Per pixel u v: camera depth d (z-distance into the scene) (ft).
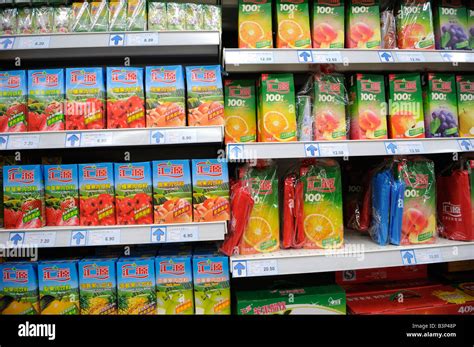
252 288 5.11
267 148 4.64
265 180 4.88
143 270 4.61
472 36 5.36
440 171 5.71
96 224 4.60
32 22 4.82
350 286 5.67
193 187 4.62
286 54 4.72
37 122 4.67
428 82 5.21
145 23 4.84
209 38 4.64
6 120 4.67
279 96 4.85
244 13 4.91
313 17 5.03
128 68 4.71
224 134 5.07
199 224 4.53
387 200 4.99
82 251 5.90
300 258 4.64
